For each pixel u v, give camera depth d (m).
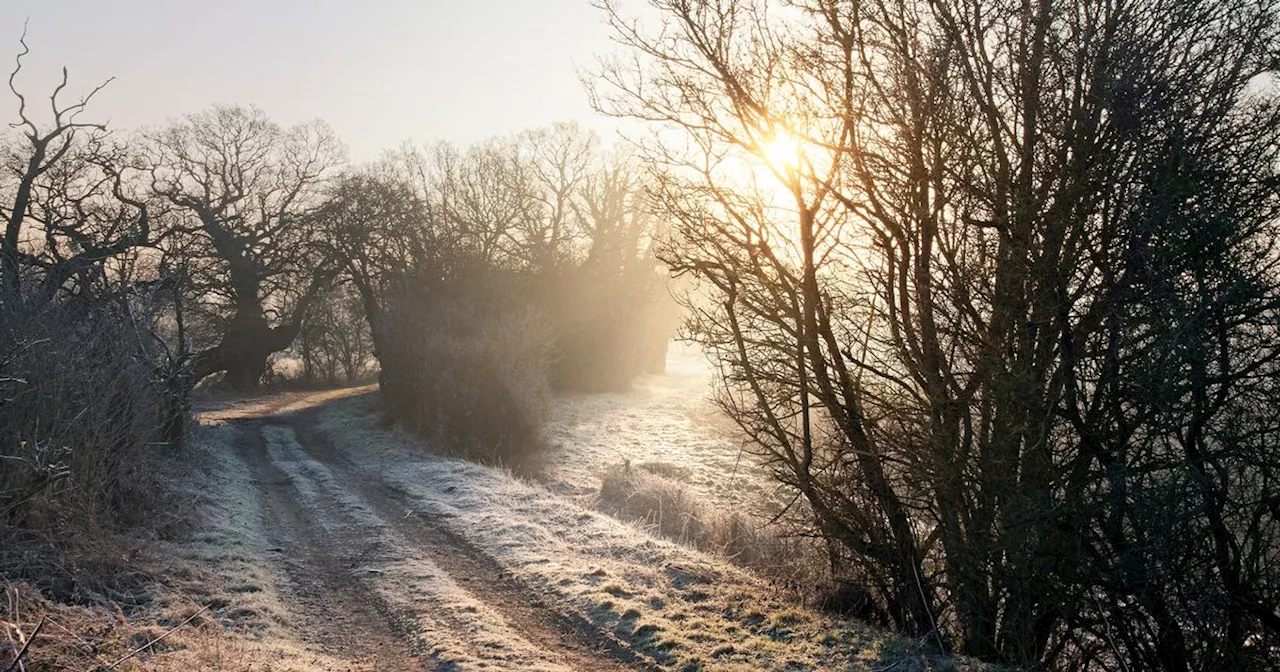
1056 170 7.16
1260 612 6.41
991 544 7.29
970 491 7.59
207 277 40.62
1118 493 6.46
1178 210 6.55
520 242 43.91
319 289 49.50
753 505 14.02
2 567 8.52
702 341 9.09
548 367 37.59
